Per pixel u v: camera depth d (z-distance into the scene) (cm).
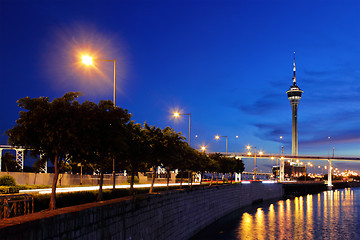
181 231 5016
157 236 3844
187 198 5494
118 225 2727
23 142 2572
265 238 6297
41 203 2766
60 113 2561
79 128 2514
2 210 2333
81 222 2119
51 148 2608
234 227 7238
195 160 7038
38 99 2652
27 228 1605
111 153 2977
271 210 11225
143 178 9906
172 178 11206
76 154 2756
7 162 8956
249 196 12825
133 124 4147
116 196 3972
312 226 7912
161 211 4053
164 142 4519
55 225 1834
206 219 6944
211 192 7506
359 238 6556
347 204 14275
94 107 2762
